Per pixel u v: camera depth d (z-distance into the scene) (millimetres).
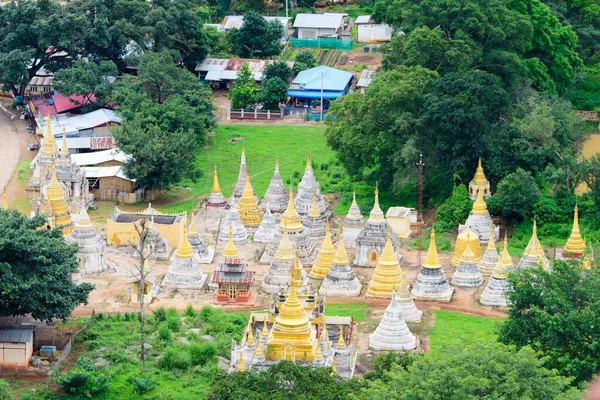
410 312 191250
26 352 170375
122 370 171375
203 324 188500
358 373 169375
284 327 154750
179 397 164500
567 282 163250
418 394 128500
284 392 139625
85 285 182000
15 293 169875
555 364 154625
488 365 132250
